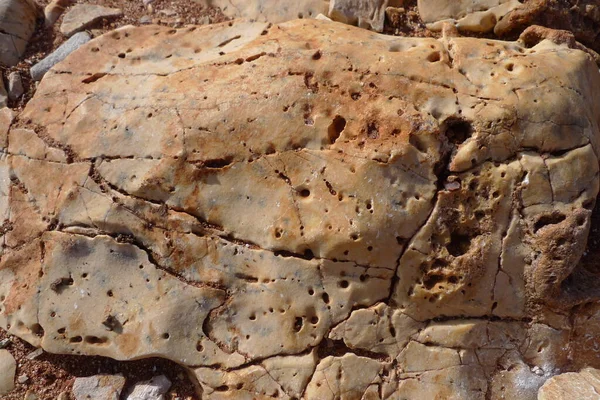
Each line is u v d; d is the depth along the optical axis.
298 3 0.71
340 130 0.57
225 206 0.58
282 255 0.57
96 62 0.65
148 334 0.57
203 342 0.57
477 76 0.58
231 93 0.59
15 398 0.60
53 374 0.60
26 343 0.61
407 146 0.55
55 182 0.61
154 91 0.61
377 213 0.55
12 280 0.61
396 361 0.56
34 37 0.75
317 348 0.56
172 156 0.58
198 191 0.58
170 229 0.58
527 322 0.57
